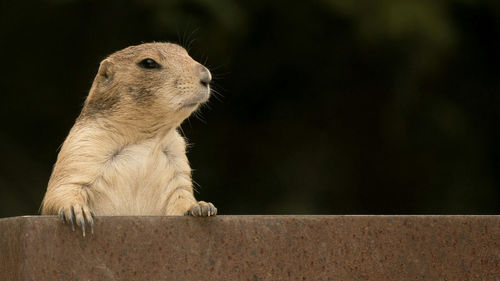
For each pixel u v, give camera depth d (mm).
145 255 6133
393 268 6363
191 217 6207
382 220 6371
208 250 6199
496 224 6480
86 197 7137
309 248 6289
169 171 7535
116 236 6117
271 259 6254
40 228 6047
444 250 6426
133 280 6113
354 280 6309
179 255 6168
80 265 6062
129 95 7539
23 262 6008
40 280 6016
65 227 6082
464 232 6457
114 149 7430
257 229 6258
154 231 6152
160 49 7773
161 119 7539
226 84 16953
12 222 6262
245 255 6234
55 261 6043
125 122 7484
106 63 7738
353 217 6344
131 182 7363
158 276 6137
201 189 16781
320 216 6320
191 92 7516
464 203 16719
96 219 6113
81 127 7492
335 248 6312
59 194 6980
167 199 7500
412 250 6387
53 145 16219
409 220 6406
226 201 16844
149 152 7484
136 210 7391
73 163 7164
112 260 6102
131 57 7711
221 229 6223
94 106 7641
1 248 6480
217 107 17016
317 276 6281
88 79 16000
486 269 6453
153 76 7539
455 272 6430
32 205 15672
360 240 6332
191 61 7703
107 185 7262
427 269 6398
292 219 6293
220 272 6203
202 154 16969
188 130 16969
